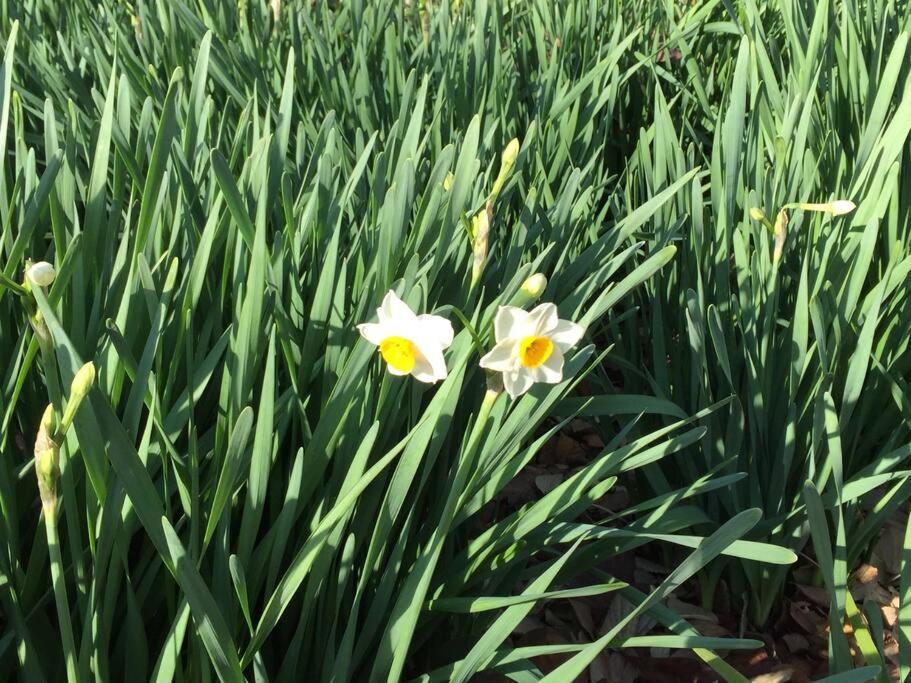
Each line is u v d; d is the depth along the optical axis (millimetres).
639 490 560
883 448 522
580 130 753
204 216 470
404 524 383
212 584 356
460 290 467
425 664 435
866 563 555
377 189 486
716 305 537
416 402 403
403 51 832
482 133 719
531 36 978
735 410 487
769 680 478
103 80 639
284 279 435
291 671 359
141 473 285
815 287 473
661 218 580
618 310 675
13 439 394
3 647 327
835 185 603
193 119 476
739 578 516
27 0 874
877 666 330
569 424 695
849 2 697
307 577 375
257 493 340
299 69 790
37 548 336
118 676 353
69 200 441
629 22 1004
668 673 485
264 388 329
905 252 552
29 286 282
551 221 544
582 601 524
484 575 403
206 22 816
